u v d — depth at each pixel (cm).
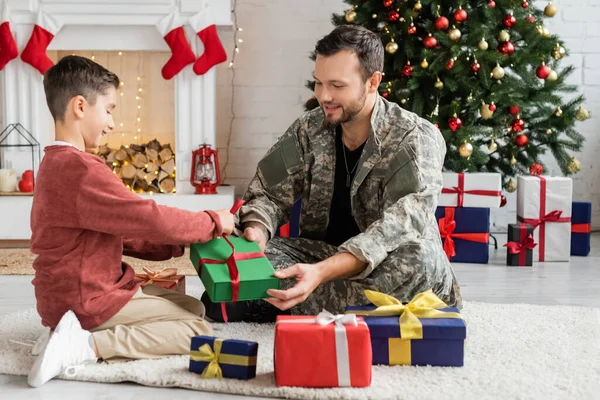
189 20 406
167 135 452
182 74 412
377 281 218
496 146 379
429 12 384
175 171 427
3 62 400
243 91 463
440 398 177
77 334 194
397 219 217
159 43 412
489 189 365
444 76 368
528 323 248
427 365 199
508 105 375
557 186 372
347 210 245
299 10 458
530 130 400
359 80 219
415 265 217
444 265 227
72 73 201
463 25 382
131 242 228
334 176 244
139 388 186
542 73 370
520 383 188
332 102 220
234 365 188
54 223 196
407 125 232
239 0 457
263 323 246
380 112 233
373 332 196
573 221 391
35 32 398
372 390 180
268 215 240
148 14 403
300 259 248
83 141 206
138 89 448
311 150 244
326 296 234
